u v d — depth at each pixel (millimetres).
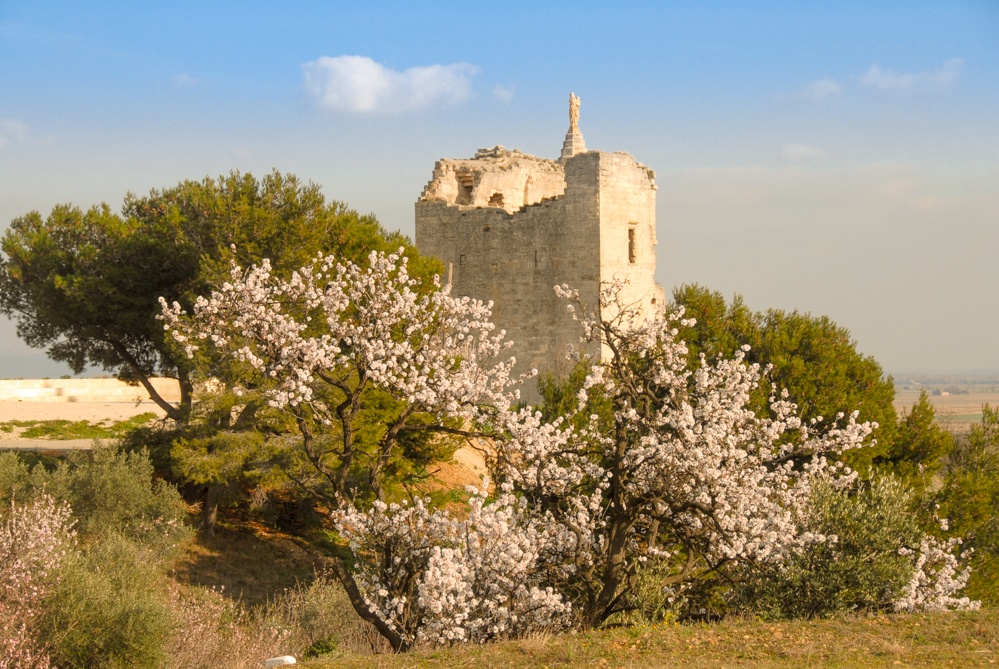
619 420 20625
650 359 22469
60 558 22422
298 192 34375
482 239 55938
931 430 32188
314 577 32312
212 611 26797
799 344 32781
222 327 22516
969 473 30969
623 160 53719
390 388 22141
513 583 19406
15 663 18141
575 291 22406
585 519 20484
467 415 21812
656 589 19797
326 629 24859
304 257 32125
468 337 22766
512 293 55125
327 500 35688
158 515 31031
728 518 19531
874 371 33250
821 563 20500
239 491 35000
